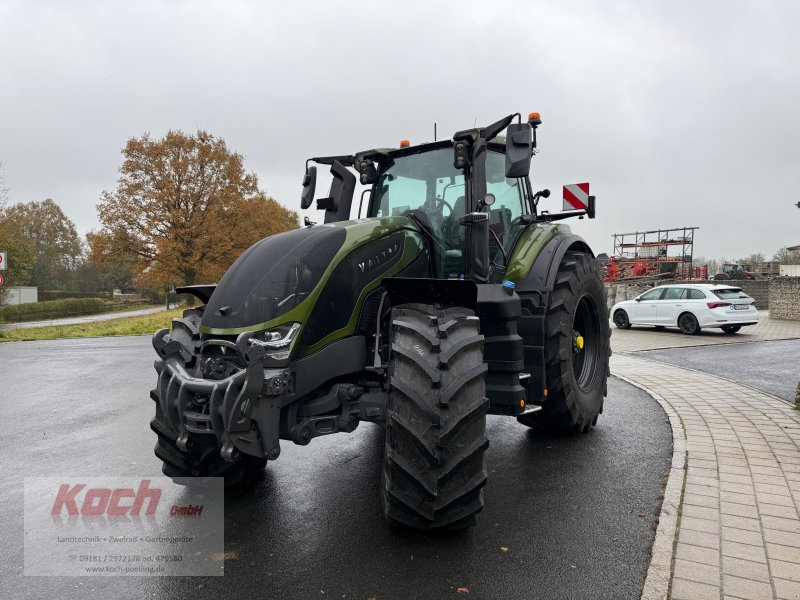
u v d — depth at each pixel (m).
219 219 30.41
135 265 30.52
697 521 3.13
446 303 3.17
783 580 2.52
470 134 3.94
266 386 2.88
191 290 3.98
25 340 16.33
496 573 2.65
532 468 4.15
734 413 5.65
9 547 3.00
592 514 3.31
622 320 16.39
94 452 4.73
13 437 5.26
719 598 2.39
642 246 34.25
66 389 7.84
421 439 2.73
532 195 5.04
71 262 70.81
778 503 3.36
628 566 2.71
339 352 3.29
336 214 4.66
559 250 4.50
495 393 3.61
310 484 3.87
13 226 32.91
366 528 3.15
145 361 10.95
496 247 4.42
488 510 3.39
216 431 2.83
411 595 2.47
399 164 4.60
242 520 3.28
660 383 7.45
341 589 2.52
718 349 11.59
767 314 22.45
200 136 30.61
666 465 4.16
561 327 4.34
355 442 4.94
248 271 3.21
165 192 29.14
